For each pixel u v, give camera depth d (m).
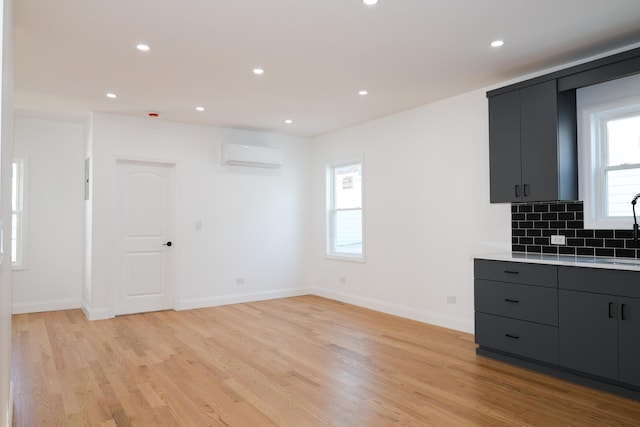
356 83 4.04
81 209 5.73
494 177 3.80
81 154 5.75
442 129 4.61
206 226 5.76
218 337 4.22
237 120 5.50
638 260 3.12
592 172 3.45
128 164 5.36
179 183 5.58
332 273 6.24
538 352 3.19
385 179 5.32
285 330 4.48
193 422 2.47
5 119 1.62
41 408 2.66
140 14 2.67
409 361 3.49
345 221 6.15
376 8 2.61
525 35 3.02
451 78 3.91
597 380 2.90
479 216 4.24
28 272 5.42
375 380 3.09
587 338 2.91
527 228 3.86
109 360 3.54
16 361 3.52
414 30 2.92
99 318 5.00
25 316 5.18
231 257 5.94
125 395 2.85
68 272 5.65
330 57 3.39
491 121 3.83
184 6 2.57
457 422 2.45
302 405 2.69
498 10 2.65
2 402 1.63
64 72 3.69
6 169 1.74
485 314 3.57
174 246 5.57
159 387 2.98
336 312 5.33
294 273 6.50
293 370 3.30
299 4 2.56
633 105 3.23
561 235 3.62
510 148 3.68
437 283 4.65
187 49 3.21
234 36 2.99
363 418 2.51
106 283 5.07
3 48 1.52
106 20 2.74
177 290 5.52
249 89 4.19
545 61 3.50
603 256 3.37
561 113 3.39
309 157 6.66
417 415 2.54
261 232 6.21
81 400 2.77
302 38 3.03
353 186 6.02
